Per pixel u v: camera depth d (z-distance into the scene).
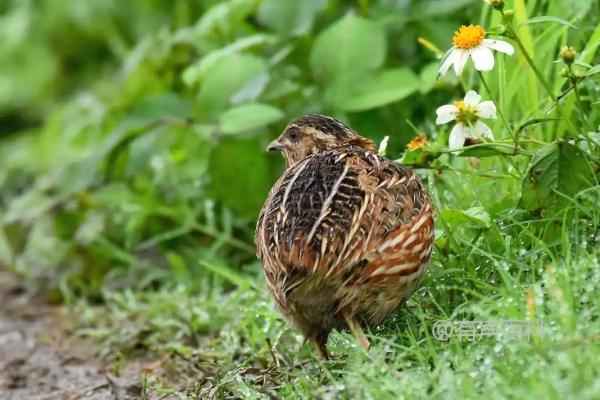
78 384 10.41
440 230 8.59
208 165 12.19
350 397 7.15
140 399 9.44
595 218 8.12
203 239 12.76
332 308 7.70
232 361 9.45
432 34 11.62
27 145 17.62
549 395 6.16
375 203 7.69
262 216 8.29
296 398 7.64
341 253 7.47
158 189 12.97
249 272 11.98
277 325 9.44
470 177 9.39
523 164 8.99
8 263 13.98
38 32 19.30
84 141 14.98
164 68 13.77
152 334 11.13
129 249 12.90
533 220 8.31
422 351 7.43
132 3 17.64
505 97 9.42
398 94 11.02
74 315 12.59
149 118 12.93
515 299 7.43
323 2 12.29
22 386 10.59
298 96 11.99
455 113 8.59
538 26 10.13
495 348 7.04
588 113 9.88
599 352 6.52
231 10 12.88
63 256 13.31
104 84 17.78
